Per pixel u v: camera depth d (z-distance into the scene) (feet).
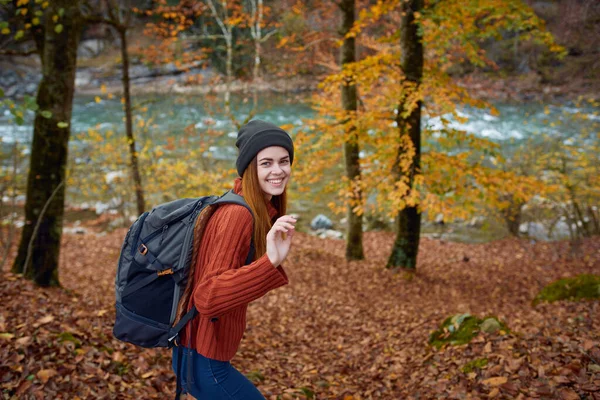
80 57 125.08
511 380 11.44
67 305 17.57
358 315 25.11
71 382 11.29
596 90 45.75
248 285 5.98
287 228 6.12
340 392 14.15
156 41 73.41
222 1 50.37
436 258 41.24
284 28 45.98
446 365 13.78
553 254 39.70
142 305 6.54
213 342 6.55
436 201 27.86
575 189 39.45
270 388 13.55
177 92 89.92
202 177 44.96
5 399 10.24
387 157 29.53
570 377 10.81
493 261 39.68
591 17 39.34
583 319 16.02
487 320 15.48
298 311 26.07
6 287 17.43
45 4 18.80
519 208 46.16
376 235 49.88
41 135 21.01
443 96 26.68
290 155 6.79
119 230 50.06
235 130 76.13
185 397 7.31
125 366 13.07
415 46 29.66
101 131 75.31
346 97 35.01
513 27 26.89
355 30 30.48
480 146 27.91
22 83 107.55
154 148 50.06
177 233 6.47
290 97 60.75
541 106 78.74
